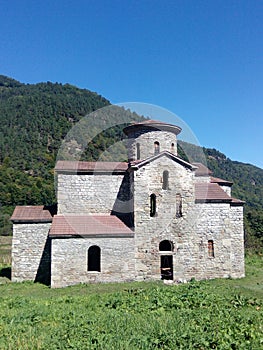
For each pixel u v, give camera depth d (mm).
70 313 11938
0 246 51156
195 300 13477
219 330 9281
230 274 23844
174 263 22703
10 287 21578
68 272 21344
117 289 19234
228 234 24172
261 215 57750
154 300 13570
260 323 10148
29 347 8594
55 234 21250
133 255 22094
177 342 8500
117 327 9773
